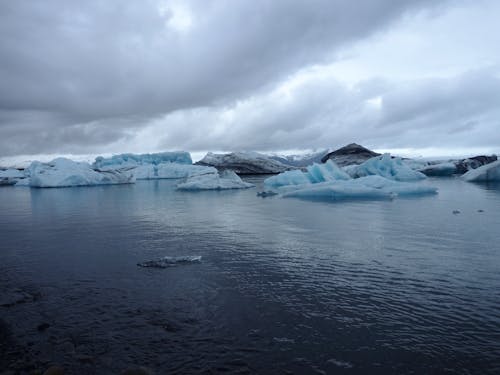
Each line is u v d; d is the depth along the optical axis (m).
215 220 13.00
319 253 7.98
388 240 9.12
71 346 4.29
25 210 17.14
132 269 7.08
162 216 14.28
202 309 5.16
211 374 3.69
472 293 5.55
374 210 14.63
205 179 30.53
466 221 11.66
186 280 6.36
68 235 10.67
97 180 37.09
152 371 3.76
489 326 4.52
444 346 4.09
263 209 15.88
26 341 4.43
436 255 7.65
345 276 6.41
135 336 4.47
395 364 3.78
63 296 5.77
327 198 19.81
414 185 21.48
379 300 5.35
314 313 4.96
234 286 6.02
